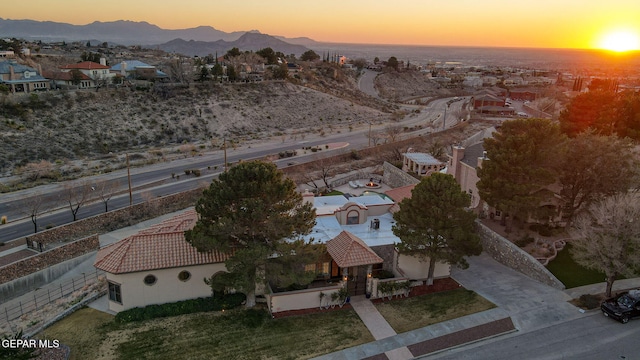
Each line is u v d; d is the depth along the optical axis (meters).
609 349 28.53
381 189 72.62
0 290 39.56
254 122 119.38
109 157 84.50
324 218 43.31
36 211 53.94
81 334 30.06
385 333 30.59
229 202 31.81
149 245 33.44
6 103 86.94
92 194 58.41
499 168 41.84
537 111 142.75
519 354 28.36
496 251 42.88
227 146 97.81
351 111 143.00
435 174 36.03
